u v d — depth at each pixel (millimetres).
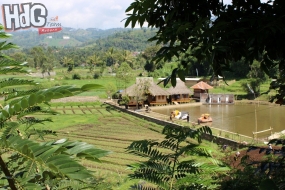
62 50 167000
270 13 2615
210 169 3162
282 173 2666
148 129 30375
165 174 3275
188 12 2875
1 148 1276
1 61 1707
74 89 1268
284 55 2812
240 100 47125
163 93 46250
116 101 50281
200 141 3314
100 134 28141
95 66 97625
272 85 3539
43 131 2189
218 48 2297
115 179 13281
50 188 2072
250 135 25359
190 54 2551
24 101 1346
